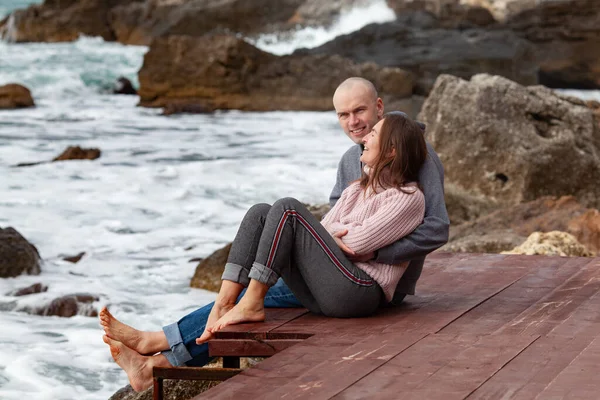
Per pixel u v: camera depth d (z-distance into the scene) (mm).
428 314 5336
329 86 29656
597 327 4949
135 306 9008
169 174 16422
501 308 5457
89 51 44219
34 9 49812
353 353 4570
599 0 37094
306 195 15281
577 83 37781
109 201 14148
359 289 5148
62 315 8797
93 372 7254
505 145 13555
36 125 24078
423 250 5211
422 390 4004
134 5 50031
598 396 3865
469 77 34938
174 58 29641
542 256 7027
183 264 10656
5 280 9469
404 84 30188
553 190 13547
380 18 45938
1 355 7438
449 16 40094
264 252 5078
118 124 25016
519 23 38031
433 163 5352
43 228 12242
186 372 4965
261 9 48656
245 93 29641
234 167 17453
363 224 5145
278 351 4922
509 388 3992
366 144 5352
